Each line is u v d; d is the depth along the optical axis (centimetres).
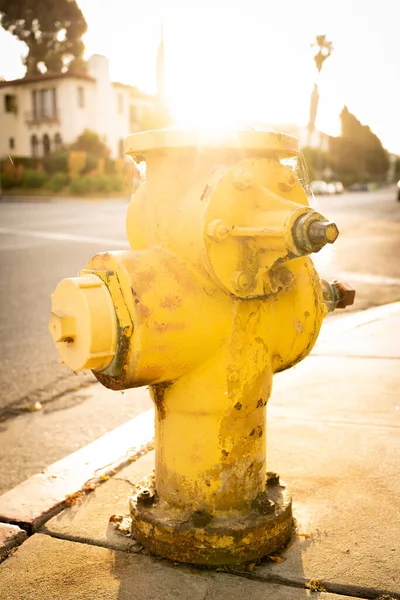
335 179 6719
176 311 185
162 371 191
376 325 563
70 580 199
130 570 203
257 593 191
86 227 1650
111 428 374
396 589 190
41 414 397
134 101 5081
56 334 185
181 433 206
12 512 238
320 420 330
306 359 450
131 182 252
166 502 215
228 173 180
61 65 5781
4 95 4681
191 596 190
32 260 1045
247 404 204
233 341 197
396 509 237
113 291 181
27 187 3953
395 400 360
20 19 5641
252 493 213
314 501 244
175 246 193
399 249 1213
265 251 187
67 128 4553
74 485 260
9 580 200
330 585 194
